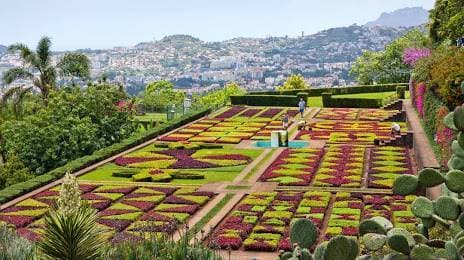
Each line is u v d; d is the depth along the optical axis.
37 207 43.56
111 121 68.81
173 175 53.66
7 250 18.69
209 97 120.25
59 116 63.56
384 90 111.44
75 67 75.25
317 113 90.88
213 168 57.84
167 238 21.28
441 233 21.27
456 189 12.41
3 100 71.19
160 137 73.56
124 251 18.64
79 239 16.23
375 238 11.16
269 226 38.16
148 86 120.88
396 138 65.81
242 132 76.94
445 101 51.94
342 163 57.62
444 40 90.75
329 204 44.22
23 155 59.59
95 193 47.53
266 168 57.16
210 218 41.16
